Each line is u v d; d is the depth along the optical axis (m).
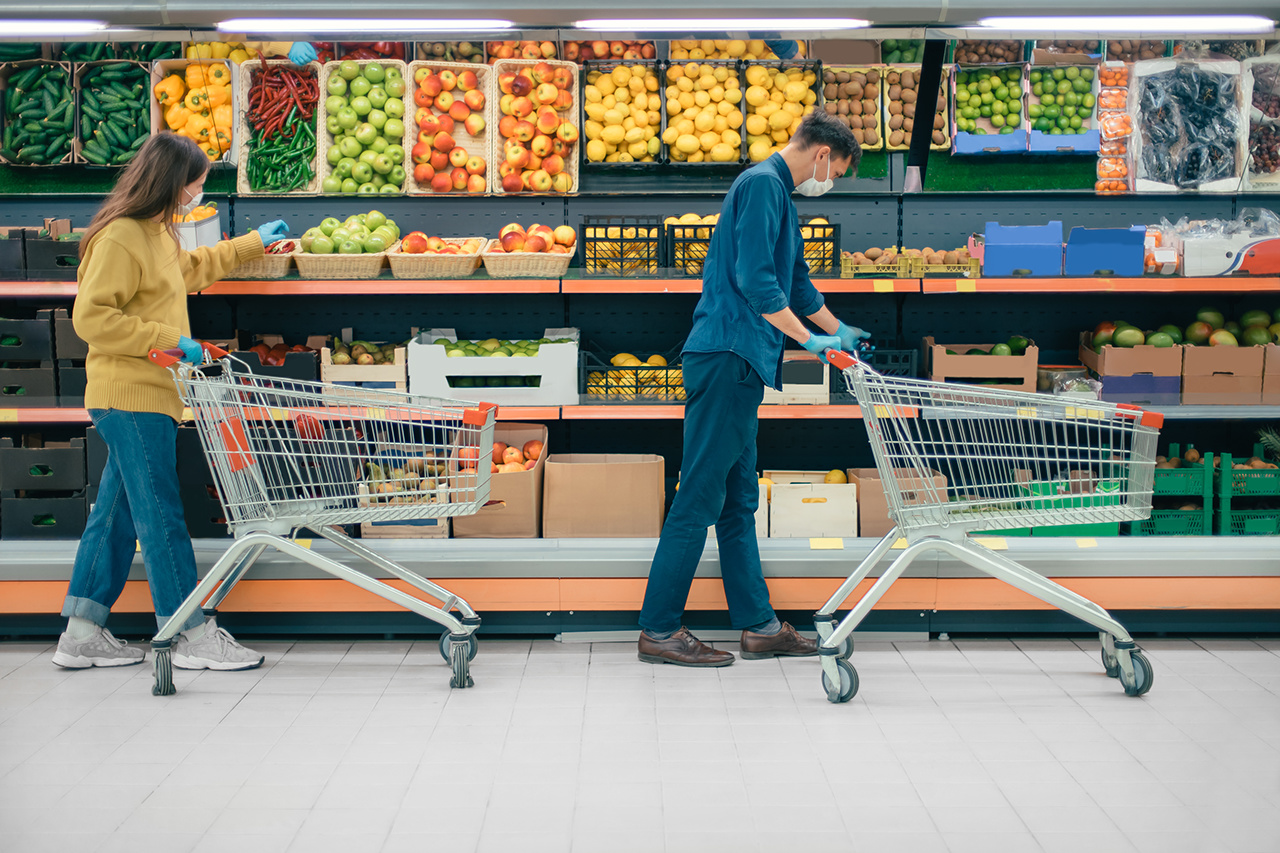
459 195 3.88
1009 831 2.19
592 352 3.99
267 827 2.21
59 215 3.97
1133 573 3.35
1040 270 3.56
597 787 2.40
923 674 3.16
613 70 3.83
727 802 2.32
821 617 3.20
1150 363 3.65
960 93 3.84
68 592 3.21
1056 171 3.87
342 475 3.04
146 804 2.32
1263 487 3.61
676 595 3.21
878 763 2.53
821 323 3.35
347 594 3.38
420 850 2.11
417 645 3.44
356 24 2.87
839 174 3.09
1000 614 3.42
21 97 3.76
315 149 3.85
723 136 3.80
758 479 3.57
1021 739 2.67
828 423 4.21
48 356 3.55
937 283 3.52
